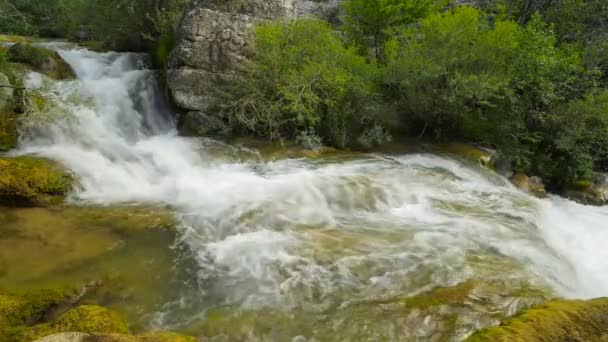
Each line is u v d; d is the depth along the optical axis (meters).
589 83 11.02
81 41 19.36
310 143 10.11
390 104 11.88
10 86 7.88
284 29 10.93
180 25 12.19
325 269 4.81
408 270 4.82
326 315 4.11
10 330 3.54
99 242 5.34
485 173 9.95
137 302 4.29
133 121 10.57
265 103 10.49
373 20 16.48
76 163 7.36
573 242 6.94
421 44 11.42
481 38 10.87
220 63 10.93
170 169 8.26
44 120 8.17
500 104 11.09
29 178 6.28
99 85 11.07
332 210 6.70
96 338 3.27
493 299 4.36
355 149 10.86
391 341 3.83
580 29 15.43
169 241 5.46
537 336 3.63
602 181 10.78
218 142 9.95
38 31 19.95
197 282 4.64
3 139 7.57
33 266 4.73
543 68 10.64
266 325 3.98
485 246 5.62
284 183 7.49
